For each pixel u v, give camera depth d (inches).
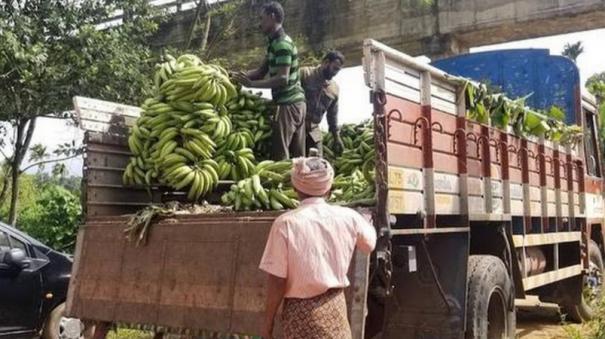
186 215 179.3
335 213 136.2
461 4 505.4
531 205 270.7
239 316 162.7
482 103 222.2
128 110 225.8
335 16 561.0
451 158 204.7
